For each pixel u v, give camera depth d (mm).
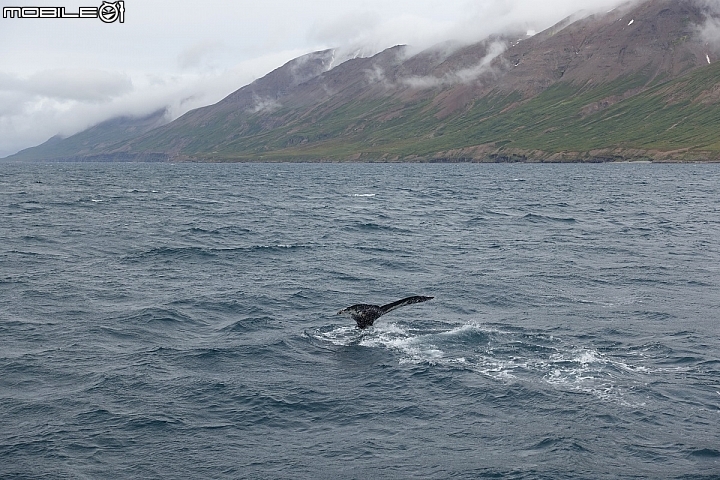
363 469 18625
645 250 55125
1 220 72750
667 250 55156
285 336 30000
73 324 31375
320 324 32156
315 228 69062
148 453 19203
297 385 24266
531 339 29797
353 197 119688
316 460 19078
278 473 18312
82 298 36469
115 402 22469
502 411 22266
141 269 45250
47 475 17828
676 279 43031
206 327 31578
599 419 21609
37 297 36438
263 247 54656
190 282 41250
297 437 20438
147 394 23188
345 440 20281
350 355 27547
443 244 58281
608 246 57406
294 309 34969
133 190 136375
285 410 22203
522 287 40562
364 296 38094
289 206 99125
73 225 68938
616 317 33719
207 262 48156
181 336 30062
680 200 111625
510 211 90500
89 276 42531
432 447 19906
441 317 33469
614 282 42125
